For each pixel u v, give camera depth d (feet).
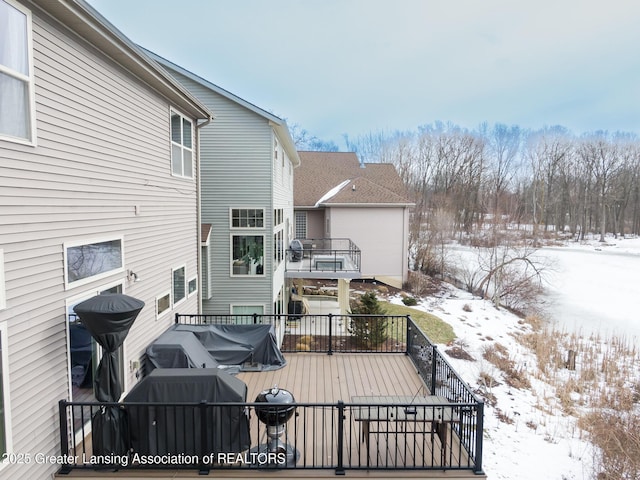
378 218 70.13
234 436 14.33
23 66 11.54
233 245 37.65
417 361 24.36
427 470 14.35
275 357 24.34
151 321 20.88
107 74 16.33
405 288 71.05
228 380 15.37
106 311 13.25
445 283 78.64
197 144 28.50
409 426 18.31
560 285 80.89
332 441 14.99
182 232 25.94
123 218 17.76
